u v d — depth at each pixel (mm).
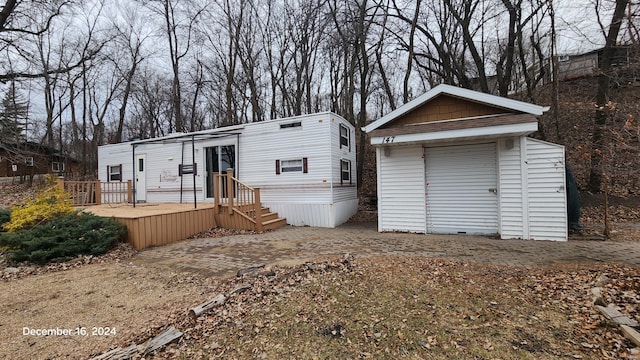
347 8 12305
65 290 4012
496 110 6855
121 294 3857
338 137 9578
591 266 4203
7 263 5156
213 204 9617
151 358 2492
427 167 7660
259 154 9758
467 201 7305
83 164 21594
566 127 11695
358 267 4387
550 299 3219
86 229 5836
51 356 2570
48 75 13227
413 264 4535
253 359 2449
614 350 2338
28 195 15133
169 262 5238
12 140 11094
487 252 5273
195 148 10664
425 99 7312
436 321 2873
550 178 6293
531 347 2436
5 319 3227
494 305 3139
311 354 2480
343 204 9836
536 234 6383
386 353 2445
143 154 11695
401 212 7742
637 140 4520
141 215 6605
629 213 8195
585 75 13562
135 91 20500
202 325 2959
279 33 16406
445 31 12914
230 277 4281
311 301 3354
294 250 5766
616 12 6340
